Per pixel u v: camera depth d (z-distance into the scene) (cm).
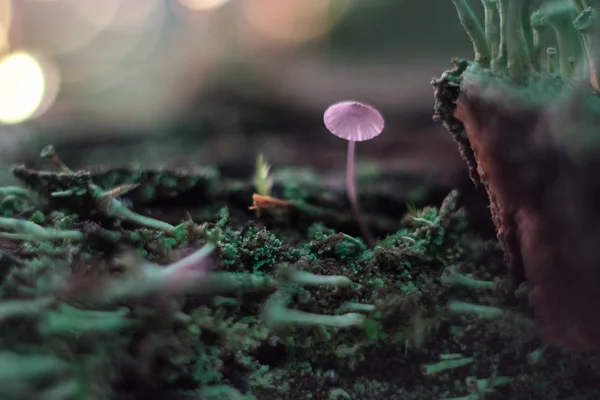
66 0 60
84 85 57
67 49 62
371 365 12
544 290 11
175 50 62
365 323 11
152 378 11
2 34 53
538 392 11
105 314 11
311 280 12
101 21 63
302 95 46
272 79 46
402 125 34
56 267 11
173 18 62
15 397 10
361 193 17
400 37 70
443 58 63
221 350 11
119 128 35
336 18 74
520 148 11
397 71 59
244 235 13
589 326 11
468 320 12
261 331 11
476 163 12
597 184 10
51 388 10
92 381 10
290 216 15
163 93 48
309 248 13
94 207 13
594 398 11
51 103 48
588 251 10
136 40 64
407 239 13
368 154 26
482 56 12
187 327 11
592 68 11
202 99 42
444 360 12
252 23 71
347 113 15
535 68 12
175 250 12
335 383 12
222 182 17
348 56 71
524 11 12
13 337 10
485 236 14
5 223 12
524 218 11
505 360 11
